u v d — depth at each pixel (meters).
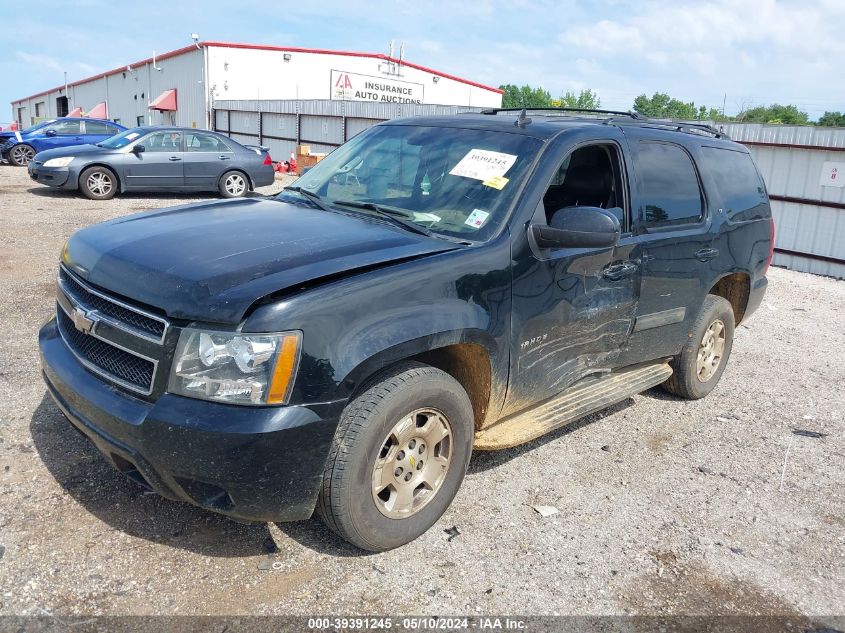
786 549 3.53
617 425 4.91
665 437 4.76
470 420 3.36
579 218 3.42
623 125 4.43
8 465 3.64
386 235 3.37
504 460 4.22
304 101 26.78
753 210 5.45
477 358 3.42
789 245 13.52
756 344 7.33
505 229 3.47
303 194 4.18
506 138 3.93
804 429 5.09
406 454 3.14
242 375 2.62
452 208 3.64
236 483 2.62
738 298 5.64
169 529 3.22
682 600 3.07
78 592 2.78
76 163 14.02
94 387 2.93
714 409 5.36
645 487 4.04
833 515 3.89
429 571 3.10
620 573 3.22
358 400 2.91
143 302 2.78
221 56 35.28
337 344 2.75
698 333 5.09
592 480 4.06
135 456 2.73
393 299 2.95
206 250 3.04
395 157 4.15
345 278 2.89
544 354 3.74
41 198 14.09
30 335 5.68
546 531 3.49
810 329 8.12
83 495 3.42
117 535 3.15
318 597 2.87
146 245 3.15
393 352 2.89
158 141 14.83
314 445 2.73
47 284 7.32
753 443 4.77
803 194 13.20
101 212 12.59
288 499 2.75
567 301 3.78
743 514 3.83
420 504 3.25
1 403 4.35
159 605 2.75
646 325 4.46
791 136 13.20
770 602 3.11
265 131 30.09
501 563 3.20
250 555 3.10
